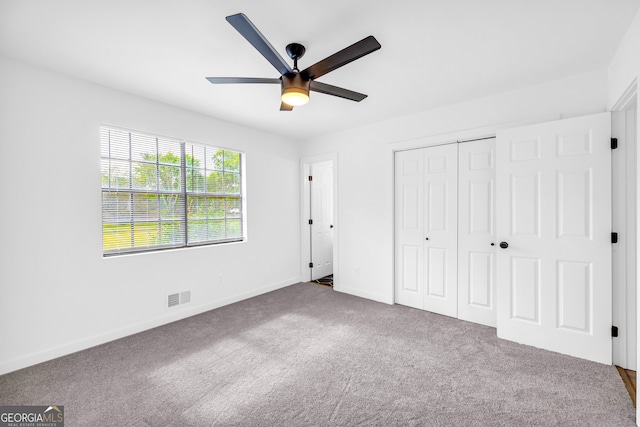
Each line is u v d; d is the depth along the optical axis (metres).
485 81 2.54
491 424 1.60
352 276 4.06
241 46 1.98
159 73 2.37
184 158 3.29
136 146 2.90
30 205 2.24
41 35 1.84
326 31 1.82
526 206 2.50
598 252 2.21
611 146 2.18
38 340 2.28
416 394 1.87
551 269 2.39
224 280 3.63
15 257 2.18
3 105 2.12
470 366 2.19
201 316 3.25
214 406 1.76
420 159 3.40
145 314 2.90
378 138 3.72
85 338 2.51
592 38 1.91
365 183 3.88
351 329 2.88
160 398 1.84
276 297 3.94
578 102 2.42
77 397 1.85
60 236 2.39
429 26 1.77
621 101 2.04
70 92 2.43
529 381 1.99
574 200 2.29
